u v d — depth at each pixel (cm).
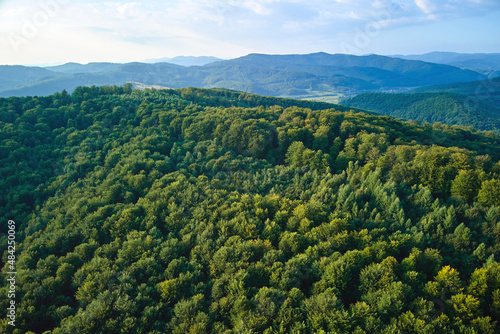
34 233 8088
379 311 4769
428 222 7119
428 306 4725
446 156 9512
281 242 6575
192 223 7556
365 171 9688
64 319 5047
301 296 5103
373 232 6844
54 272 6419
